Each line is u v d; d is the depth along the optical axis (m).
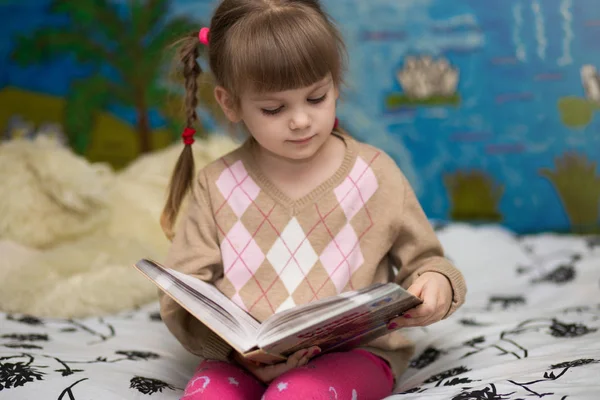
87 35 2.88
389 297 0.95
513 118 2.77
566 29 2.71
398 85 2.81
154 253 1.94
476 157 2.80
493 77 2.76
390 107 2.82
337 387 1.05
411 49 2.79
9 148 2.10
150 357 1.36
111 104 2.90
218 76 1.16
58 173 2.00
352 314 0.94
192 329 1.20
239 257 1.19
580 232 2.77
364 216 1.19
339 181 1.20
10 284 1.77
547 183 2.78
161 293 1.18
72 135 2.92
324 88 1.09
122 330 1.56
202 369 1.15
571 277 1.92
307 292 1.16
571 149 2.75
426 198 2.85
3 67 2.91
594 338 1.31
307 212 1.19
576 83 2.72
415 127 2.82
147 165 2.26
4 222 1.95
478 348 1.35
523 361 1.17
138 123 2.90
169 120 2.89
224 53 1.11
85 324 1.62
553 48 2.72
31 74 2.90
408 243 1.20
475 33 2.75
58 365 1.23
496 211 2.82
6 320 1.62
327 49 1.07
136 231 2.04
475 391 1.02
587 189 2.75
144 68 2.88
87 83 2.90
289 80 1.05
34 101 2.91
